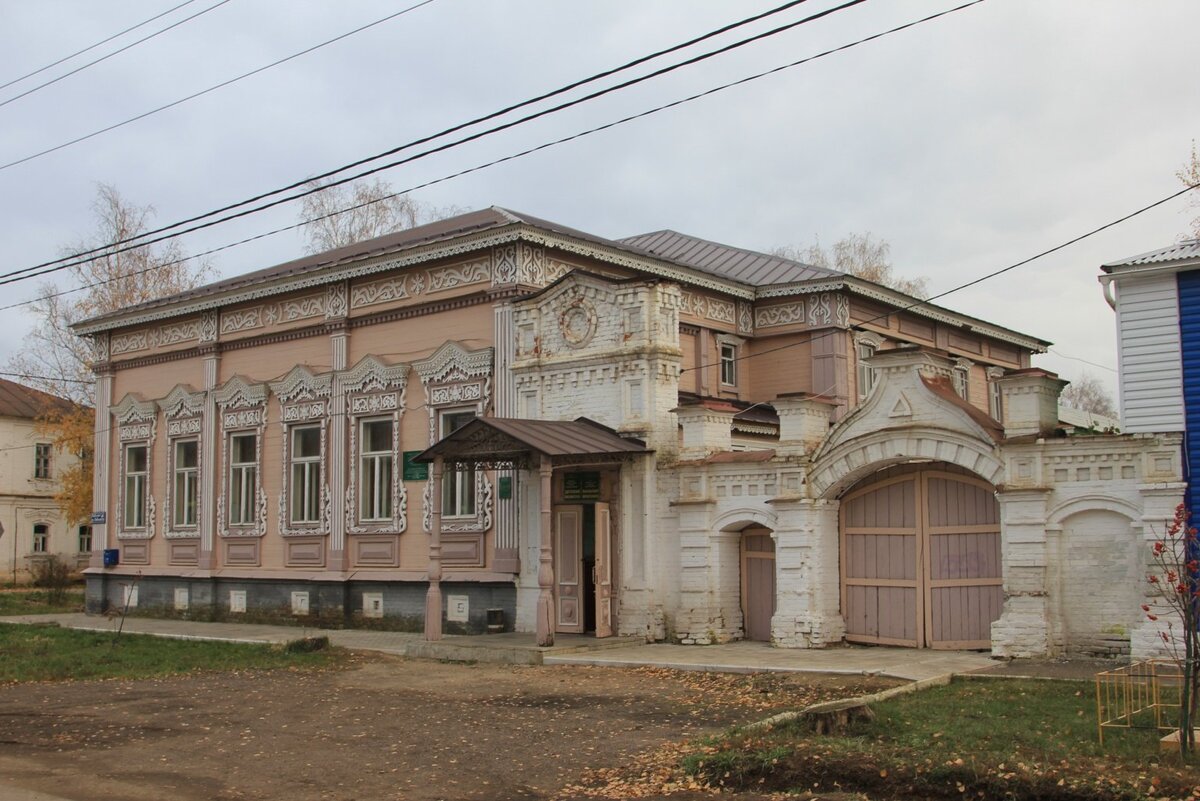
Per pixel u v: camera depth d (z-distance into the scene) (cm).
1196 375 1592
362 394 2639
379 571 2569
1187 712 998
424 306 2512
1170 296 1625
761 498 1966
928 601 1830
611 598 2097
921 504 1850
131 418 3322
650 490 2086
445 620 2383
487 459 2112
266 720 1409
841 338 2916
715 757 1039
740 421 2488
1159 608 1531
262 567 2861
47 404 5181
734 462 1991
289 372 2817
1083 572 1627
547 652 1902
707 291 2869
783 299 2980
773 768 1002
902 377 1819
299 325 2814
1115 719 1122
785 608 1906
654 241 3528
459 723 1345
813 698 1377
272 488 2862
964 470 1808
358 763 1151
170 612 3112
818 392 2894
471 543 2361
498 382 2334
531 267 2356
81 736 1323
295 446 2830
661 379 2111
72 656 2109
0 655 2138
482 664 1905
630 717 1338
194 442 3145
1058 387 1750
